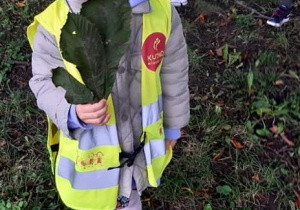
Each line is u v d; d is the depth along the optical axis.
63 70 1.52
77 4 1.75
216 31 3.80
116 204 2.06
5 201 2.71
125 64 1.81
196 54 3.58
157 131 1.97
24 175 2.83
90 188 1.97
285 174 2.93
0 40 3.65
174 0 3.90
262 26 3.85
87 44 1.35
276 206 2.79
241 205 2.77
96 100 1.49
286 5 3.85
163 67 1.99
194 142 3.02
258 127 3.17
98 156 1.92
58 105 1.77
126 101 1.87
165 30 1.85
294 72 3.46
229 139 3.07
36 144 3.01
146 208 2.72
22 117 3.14
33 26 1.85
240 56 3.58
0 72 3.39
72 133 1.86
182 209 2.73
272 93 3.36
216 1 3.93
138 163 2.01
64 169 1.99
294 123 3.19
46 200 2.73
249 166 2.94
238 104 3.26
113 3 1.35
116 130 1.88
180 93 2.05
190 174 2.87
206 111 3.20
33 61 1.87
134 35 1.80
